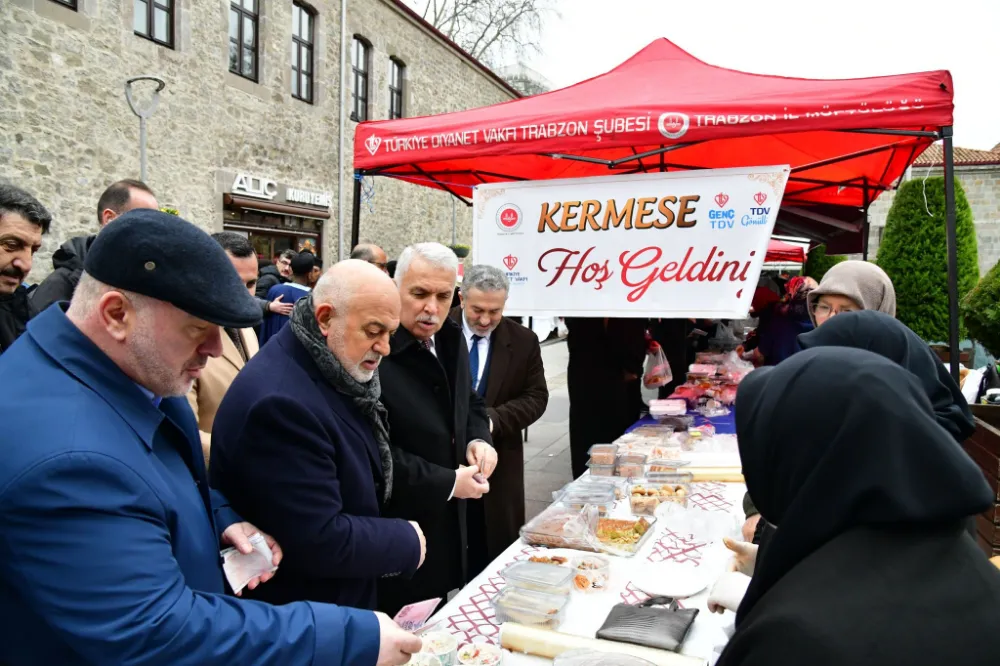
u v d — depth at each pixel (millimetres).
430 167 4906
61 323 1042
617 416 4309
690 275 3109
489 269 2863
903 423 751
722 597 1484
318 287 1630
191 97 8992
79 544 874
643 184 3162
